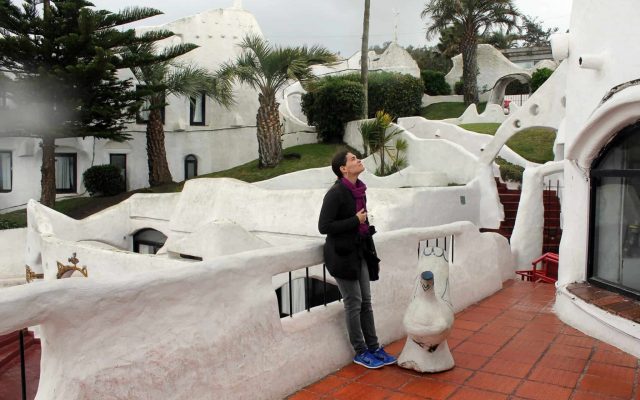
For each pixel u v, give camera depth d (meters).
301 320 4.86
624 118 5.67
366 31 22.98
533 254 11.06
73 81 17.02
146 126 23.80
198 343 3.83
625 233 6.09
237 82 24.59
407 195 11.57
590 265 6.66
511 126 13.87
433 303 4.96
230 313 4.11
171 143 24.23
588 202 6.62
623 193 6.10
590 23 6.32
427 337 4.86
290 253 4.77
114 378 3.33
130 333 3.46
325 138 23.83
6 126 17.61
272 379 4.40
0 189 21.88
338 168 4.89
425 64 47.69
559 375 4.96
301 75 19.89
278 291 10.66
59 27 17.30
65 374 3.13
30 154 21.78
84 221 15.05
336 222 4.70
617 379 4.86
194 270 3.87
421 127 22.00
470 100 32.31
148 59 18.64
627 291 6.01
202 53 24.34
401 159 19.06
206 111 24.80
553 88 13.16
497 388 4.66
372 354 5.13
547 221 13.44
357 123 22.20
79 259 11.10
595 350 5.62
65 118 17.88
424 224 11.98
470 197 13.85
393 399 4.44
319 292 10.93
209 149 24.66
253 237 10.18
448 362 5.07
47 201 18.72
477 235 7.95
